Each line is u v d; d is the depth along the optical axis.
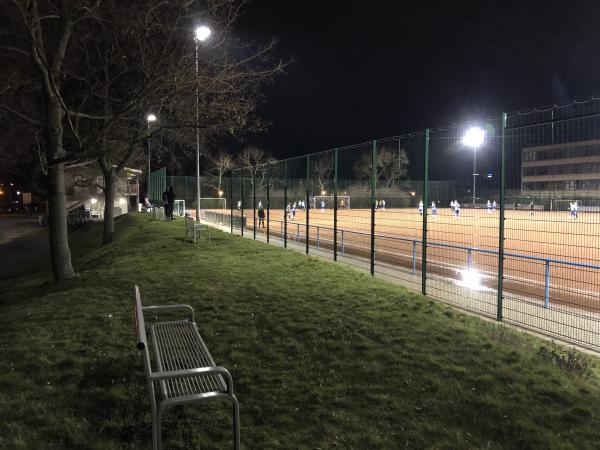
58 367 5.22
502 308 7.88
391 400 4.52
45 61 10.13
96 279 10.03
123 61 12.09
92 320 6.93
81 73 14.59
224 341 6.05
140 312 4.61
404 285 10.27
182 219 27.88
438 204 13.65
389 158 15.40
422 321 6.68
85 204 50.81
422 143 9.22
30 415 4.23
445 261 14.92
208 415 4.28
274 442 3.89
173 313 7.28
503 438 3.96
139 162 45.31
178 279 9.62
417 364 5.25
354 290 8.52
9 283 17.34
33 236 41.38
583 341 6.61
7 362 5.34
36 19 10.05
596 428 4.08
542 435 3.96
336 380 4.93
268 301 7.81
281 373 5.12
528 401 4.47
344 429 4.09
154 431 3.54
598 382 5.11
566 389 4.68
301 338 6.11
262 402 4.53
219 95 12.31
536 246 19.08
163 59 10.66
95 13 11.03
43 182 28.28
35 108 15.63
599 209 6.87
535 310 8.41
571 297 9.71
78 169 35.81
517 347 5.81
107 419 4.23
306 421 4.23
